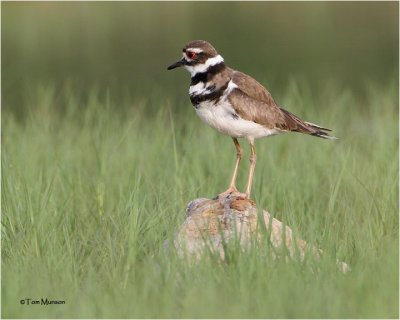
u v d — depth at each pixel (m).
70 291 14.17
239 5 52.72
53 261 15.31
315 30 45.19
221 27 46.25
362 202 19.48
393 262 14.39
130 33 45.00
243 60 37.53
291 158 21.83
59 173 21.08
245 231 15.19
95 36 44.59
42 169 21.02
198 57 17.00
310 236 15.80
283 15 50.03
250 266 13.93
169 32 44.91
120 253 15.48
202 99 17.00
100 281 14.74
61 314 13.41
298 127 17.72
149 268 14.46
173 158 21.64
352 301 13.18
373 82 33.59
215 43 41.47
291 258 14.41
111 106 28.83
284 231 14.78
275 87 31.98
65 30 45.94
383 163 21.67
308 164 21.55
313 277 14.06
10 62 38.75
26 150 22.61
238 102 16.72
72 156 22.69
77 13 49.75
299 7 52.00
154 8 51.75
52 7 48.91
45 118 26.02
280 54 39.03
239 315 12.73
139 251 15.70
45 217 17.20
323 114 26.64
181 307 13.29
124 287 14.23
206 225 15.39
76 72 36.69
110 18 49.00
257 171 21.22
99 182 19.88
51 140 24.47
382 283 13.69
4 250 16.59
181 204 18.11
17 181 19.36
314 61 37.62
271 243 14.66
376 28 45.28
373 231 17.48
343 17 48.72
